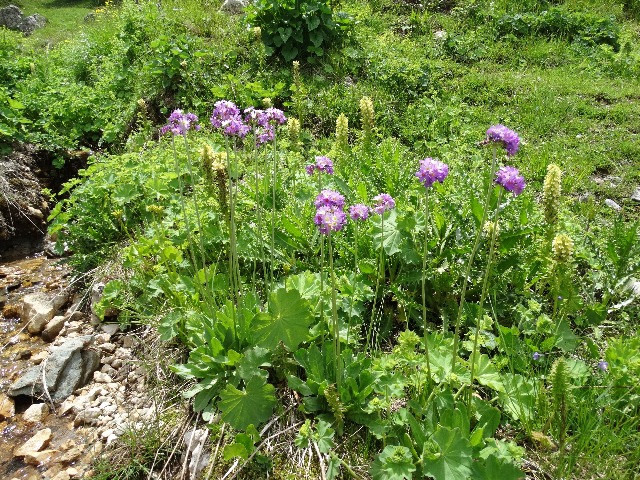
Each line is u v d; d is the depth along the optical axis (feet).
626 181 4.63
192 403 2.75
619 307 2.99
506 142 1.99
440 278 2.94
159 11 8.03
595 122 5.66
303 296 2.81
